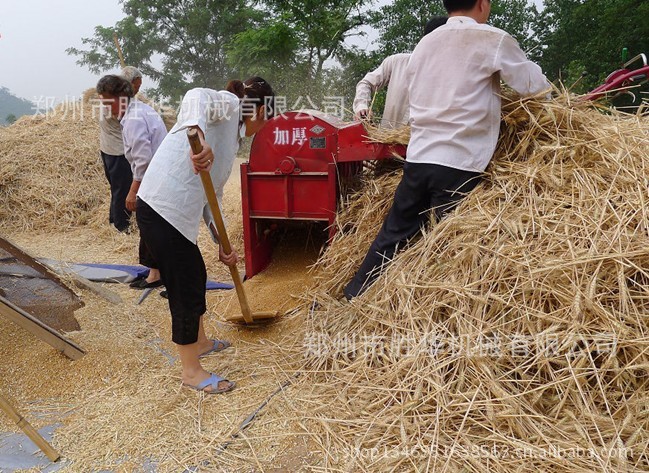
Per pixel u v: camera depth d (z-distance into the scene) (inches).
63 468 84.7
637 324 79.7
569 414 78.7
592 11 730.8
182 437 91.4
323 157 139.7
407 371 92.7
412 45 695.1
